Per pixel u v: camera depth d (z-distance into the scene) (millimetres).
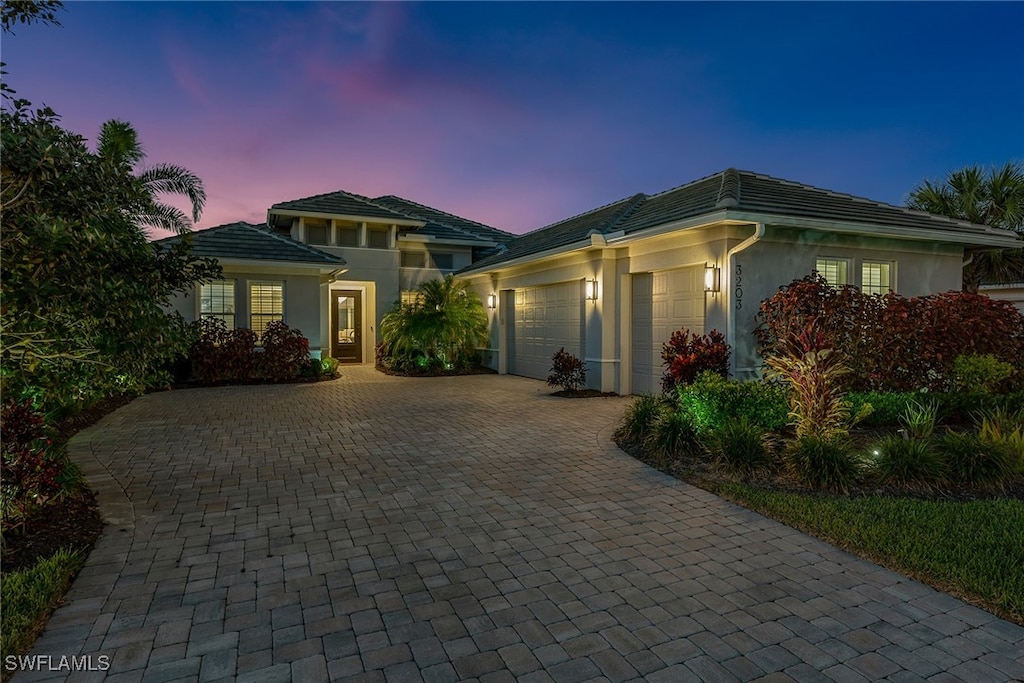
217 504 4824
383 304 19016
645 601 3178
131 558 3734
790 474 5383
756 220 8430
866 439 6527
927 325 8086
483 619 2994
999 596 3098
